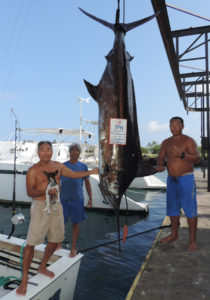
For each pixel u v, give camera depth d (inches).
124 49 84.4
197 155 113.8
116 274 142.3
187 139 118.2
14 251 99.9
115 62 82.2
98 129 82.7
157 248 119.6
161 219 291.0
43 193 75.2
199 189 342.0
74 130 449.7
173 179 122.5
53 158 382.9
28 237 73.7
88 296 119.2
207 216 184.1
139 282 87.0
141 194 485.7
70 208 109.2
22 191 354.9
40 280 74.9
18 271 99.6
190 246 116.9
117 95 79.9
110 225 261.1
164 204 385.7
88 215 306.3
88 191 123.3
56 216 78.0
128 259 163.6
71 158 119.6
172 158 121.0
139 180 550.3
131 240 204.5
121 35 84.9
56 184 77.3
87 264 155.8
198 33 275.9
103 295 120.2
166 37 217.8
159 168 127.8
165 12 174.2
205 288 82.9
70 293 89.4
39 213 74.7
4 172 366.9
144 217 300.8
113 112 79.5
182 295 78.5
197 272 94.5
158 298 76.8
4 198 365.7
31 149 428.1
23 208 342.0
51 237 78.8
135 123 85.4
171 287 83.5
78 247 189.9
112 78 81.4
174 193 125.0
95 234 226.8
